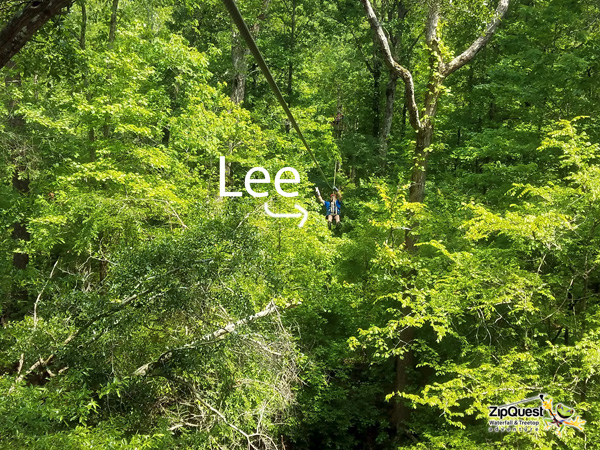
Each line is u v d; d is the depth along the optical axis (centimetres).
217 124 1334
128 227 1106
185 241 853
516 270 854
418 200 1224
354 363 1423
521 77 1376
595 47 1338
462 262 913
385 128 2214
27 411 619
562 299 880
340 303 1306
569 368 793
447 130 1788
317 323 1331
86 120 1221
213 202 1159
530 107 1463
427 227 1150
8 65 1298
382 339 958
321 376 1188
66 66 847
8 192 1367
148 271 801
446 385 767
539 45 1480
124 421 795
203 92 1377
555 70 1307
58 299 860
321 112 2506
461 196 1323
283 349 920
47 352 809
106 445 639
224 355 840
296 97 2231
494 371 748
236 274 849
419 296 933
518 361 791
